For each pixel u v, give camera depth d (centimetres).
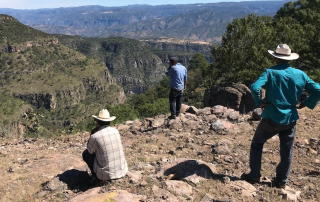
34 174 565
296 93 414
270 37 1905
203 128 878
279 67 425
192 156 651
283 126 418
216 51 2012
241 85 1430
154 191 423
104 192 420
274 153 646
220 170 546
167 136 845
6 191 492
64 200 440
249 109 1367
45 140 973
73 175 512
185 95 3472
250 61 1872
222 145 687
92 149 471
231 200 391
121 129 1011
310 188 464
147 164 582
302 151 653
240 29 1909
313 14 2633
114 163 470
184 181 467
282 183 456
